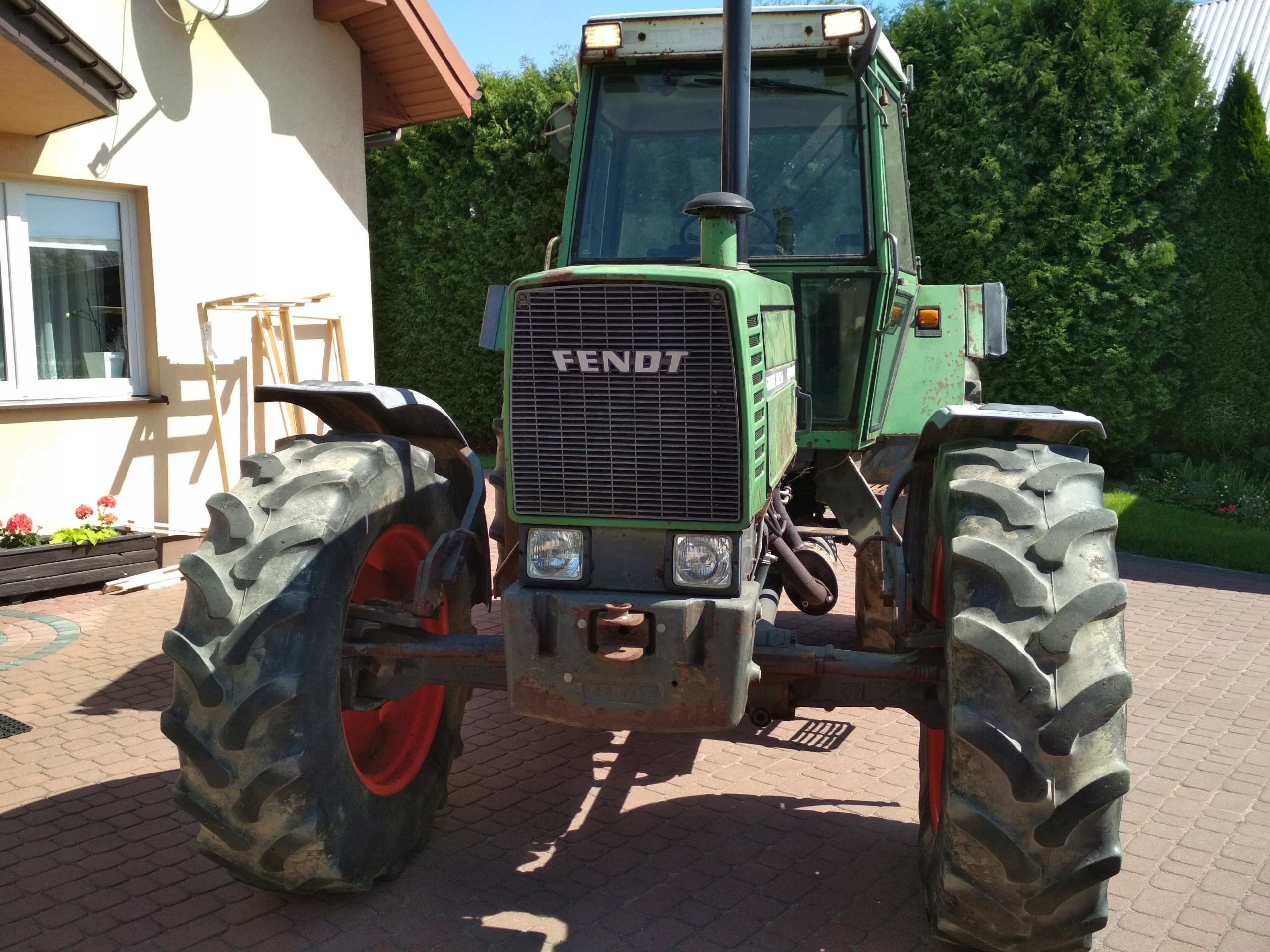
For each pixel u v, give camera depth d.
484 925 3.02
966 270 10.41
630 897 3.19
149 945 2.91
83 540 6.79
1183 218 10.40
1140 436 10.65
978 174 10.11
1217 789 4.04
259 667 2.71
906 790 3.99
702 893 3.21
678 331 2.61
